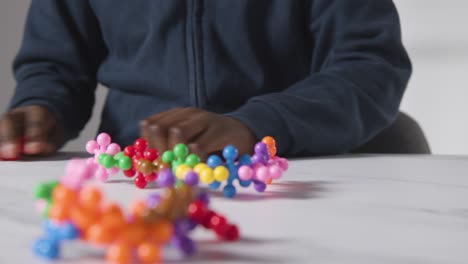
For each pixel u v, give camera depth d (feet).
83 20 3.50
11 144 2.38
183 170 1.16
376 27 2.93
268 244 0.87
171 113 2.01
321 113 2.47
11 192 1.39
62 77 3.34
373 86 2.73
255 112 2.29
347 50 2.91
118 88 3.33
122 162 1.45
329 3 3.00
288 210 1.16
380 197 1.34
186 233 0.82
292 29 3.03
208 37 3.01
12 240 0.88
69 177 0.76
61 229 0.75
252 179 1.35
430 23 6.00
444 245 0.88
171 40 3.06
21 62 3.47
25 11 5.94
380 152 3.49
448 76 5.98
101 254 0.79
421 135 3.66
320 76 2.72
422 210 1.17
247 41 2.99
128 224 0.74
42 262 0.76
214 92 2.99
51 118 2.68
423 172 1.86
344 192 1.41
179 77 3.05
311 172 1.85
